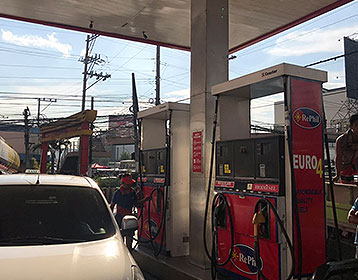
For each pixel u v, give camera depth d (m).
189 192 6.33
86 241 3.40
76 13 9.69
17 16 9.95
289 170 4.30
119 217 6.88
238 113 5.86
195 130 6.27
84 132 23.28
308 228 4.34
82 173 23.25
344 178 5.42
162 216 6.61
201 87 6.21
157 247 6.88
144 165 7.78
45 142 29.38
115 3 9.03
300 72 4.45
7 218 3.55
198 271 5.63
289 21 9.64
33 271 2.71
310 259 4.30
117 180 27.95
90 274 2.76
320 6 8.76
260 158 4.61
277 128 28.41
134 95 25.05
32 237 3.36
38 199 3.87
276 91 5.40
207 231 5.81
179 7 9.11
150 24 10.25
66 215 3.74
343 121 44.00
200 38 6.38
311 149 4.45
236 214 4.92
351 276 2.92
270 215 4.36
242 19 9.55
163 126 8.31
